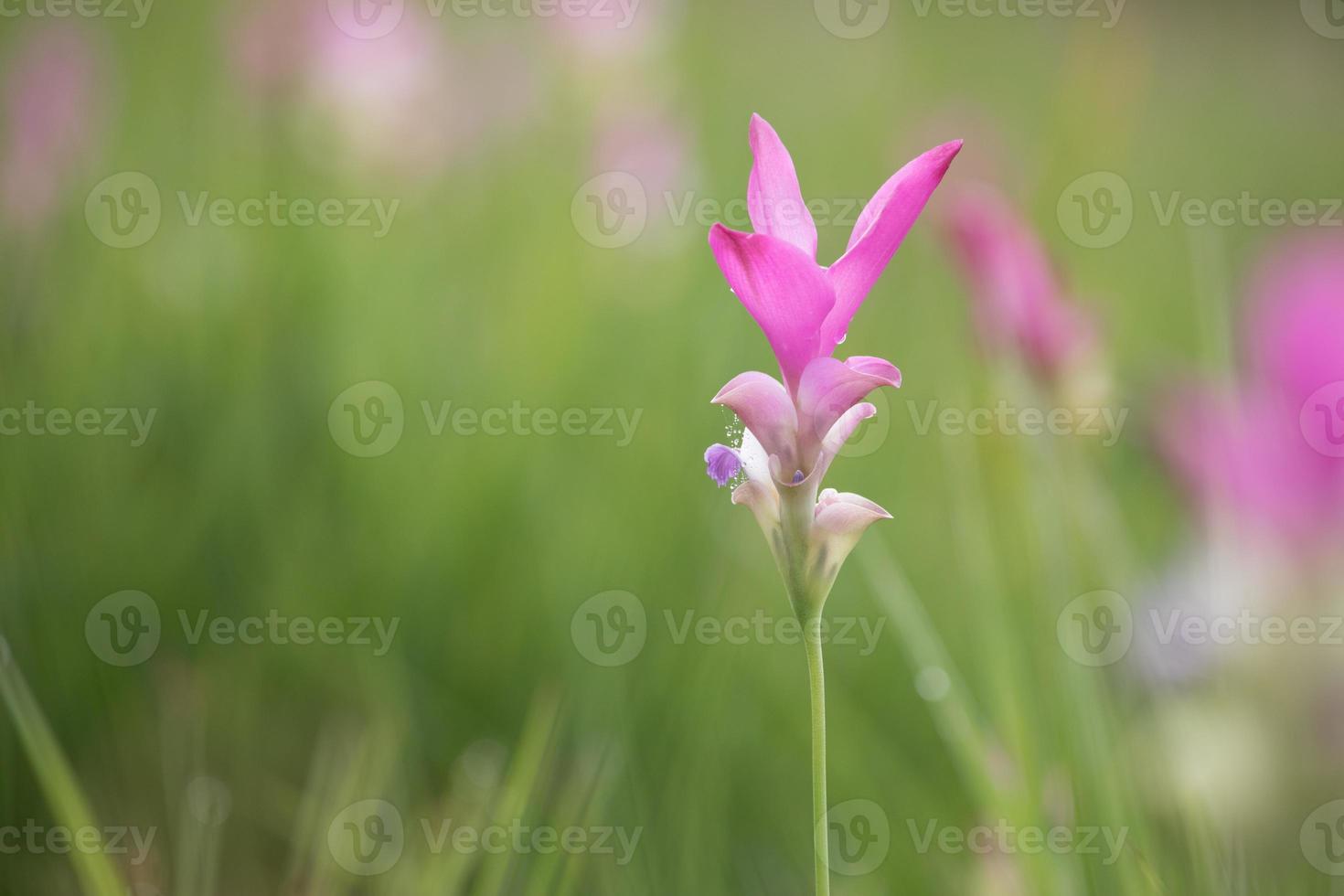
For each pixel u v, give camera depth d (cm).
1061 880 116
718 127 315
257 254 201
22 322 182
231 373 188
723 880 127
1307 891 107
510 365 211
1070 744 118
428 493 176
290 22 225
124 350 190
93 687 144
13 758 131
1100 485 128
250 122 230
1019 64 427
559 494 183
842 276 104
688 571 169
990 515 143
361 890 127
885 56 398
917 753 151
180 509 170
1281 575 104
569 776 130
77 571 156
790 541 104
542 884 117
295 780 141
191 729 136
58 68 206
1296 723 105
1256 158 408
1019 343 127
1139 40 355
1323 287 102
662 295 236
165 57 259
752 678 151
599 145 235
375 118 232
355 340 199
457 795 131
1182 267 312
